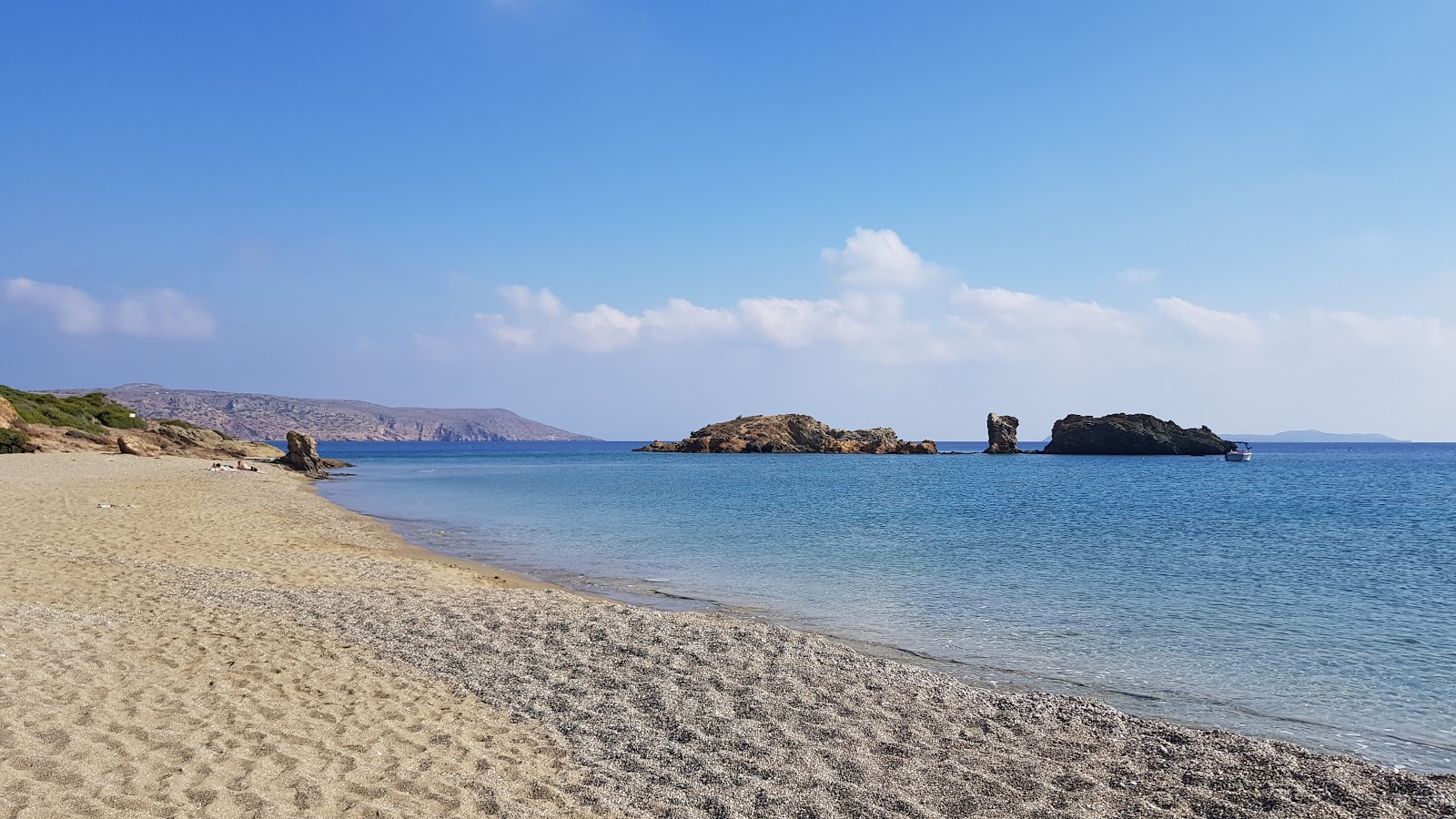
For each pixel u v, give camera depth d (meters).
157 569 16.58
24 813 5.38
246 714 8.08
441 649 11.58
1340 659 13.49
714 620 14.27
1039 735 9.27
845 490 58.84
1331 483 70.62
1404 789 7.89
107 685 8.48
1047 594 18.91
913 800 7.34
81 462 51.34
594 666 11.04
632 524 34.19
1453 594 19.33
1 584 13.66
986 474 85.69
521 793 6.98
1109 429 140.12
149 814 5.66
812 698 10.13
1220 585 20.34
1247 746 9.06
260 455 86.75
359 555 21.97
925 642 14.38
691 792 7.27
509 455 171.38
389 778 6.90
